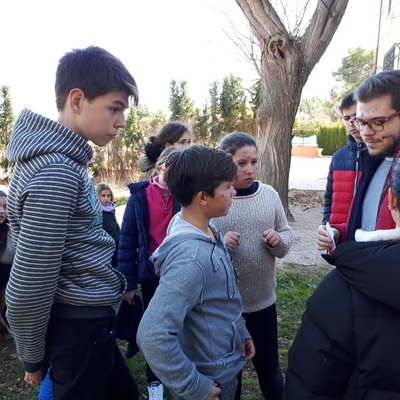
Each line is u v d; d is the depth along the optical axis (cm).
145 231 231
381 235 104
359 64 2995
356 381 97
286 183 728
